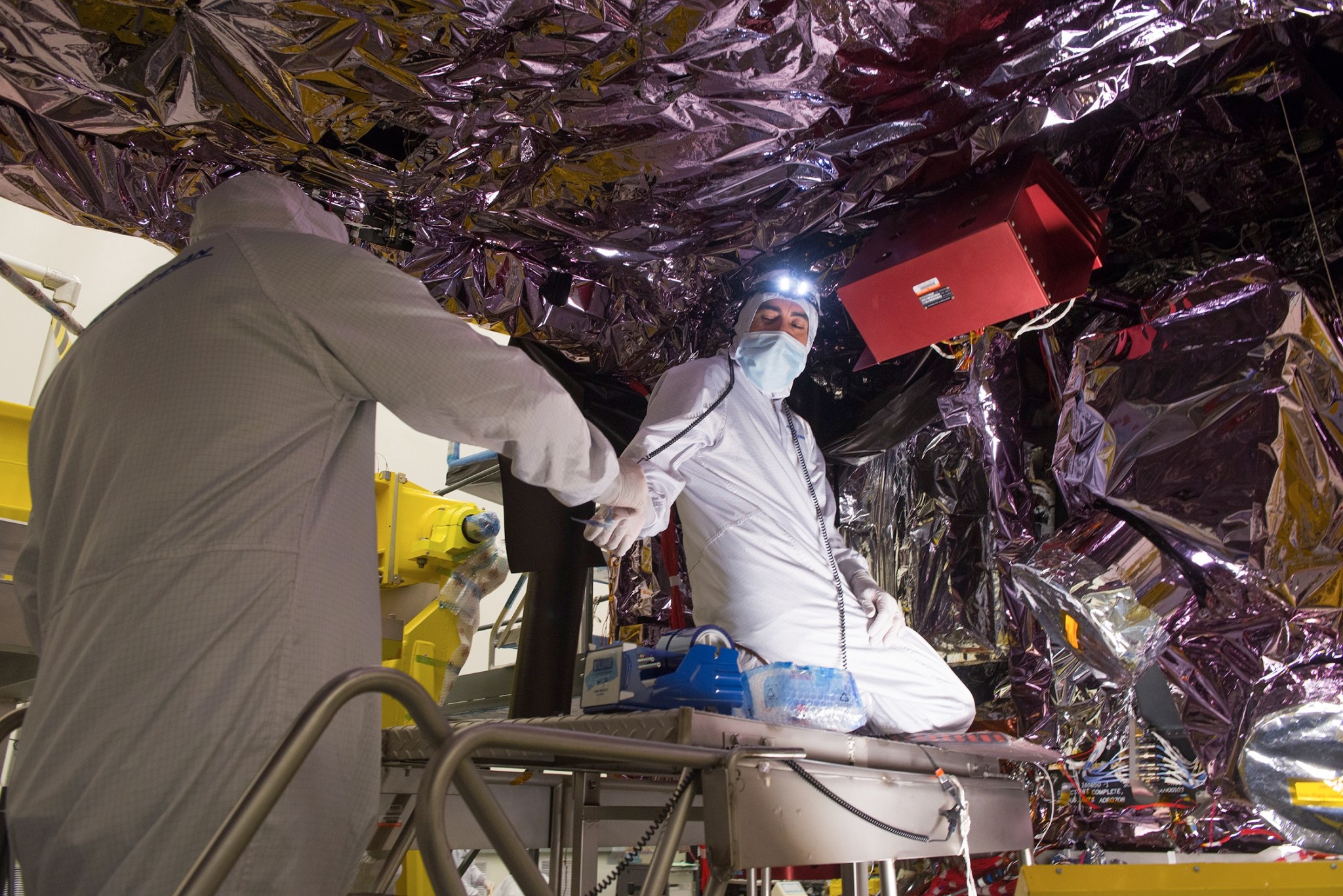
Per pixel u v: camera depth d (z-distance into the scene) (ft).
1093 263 9.30
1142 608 8.26
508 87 8.07
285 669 3.44
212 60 7.62
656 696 5.25
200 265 4.10
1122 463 8.52
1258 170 9.32
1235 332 8.27
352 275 4.06
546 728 3.45
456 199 9.79
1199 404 8.25
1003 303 9.00
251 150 8.78
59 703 3.38
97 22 7.11
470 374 4.05
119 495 3.58
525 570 10.69
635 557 13.16
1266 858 8.73
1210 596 8.32
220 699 3.31
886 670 7.75
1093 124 9.04
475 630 12.48
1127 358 8.89
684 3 7.18
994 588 10.63
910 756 6.13
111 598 3.42
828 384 12.45
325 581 3.71
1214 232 10.16
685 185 9.64
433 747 3.20
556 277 11.38
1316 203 9.39
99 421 3.83
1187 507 8.04
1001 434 10.60
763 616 7.22
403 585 13.28
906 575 11.43
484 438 4.20
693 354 12.34
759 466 7.75
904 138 8.93
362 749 3.74
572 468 4.50
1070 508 9.22
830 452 11.79
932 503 11.41
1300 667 8.19
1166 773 9.27
